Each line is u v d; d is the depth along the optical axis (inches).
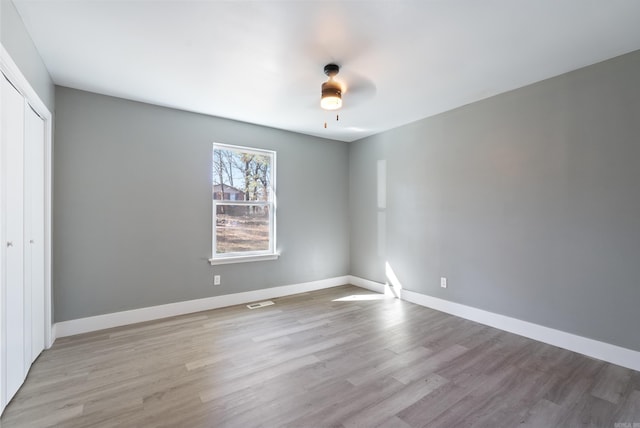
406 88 110.0
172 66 93.4
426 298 143.6
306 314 132.4
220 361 90.0
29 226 81.7
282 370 85.0
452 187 132.6
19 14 68.3
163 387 76.6
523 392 75.0
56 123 105.4
